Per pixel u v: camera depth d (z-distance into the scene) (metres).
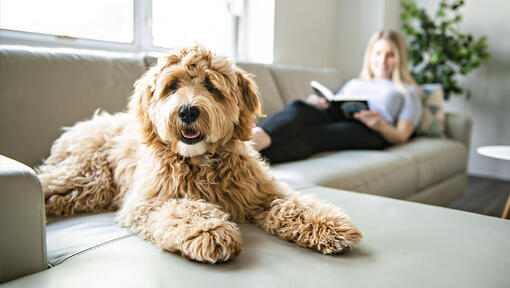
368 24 4.09
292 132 1.97
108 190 1.32
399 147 2.60
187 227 0.88
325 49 4.16
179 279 0.76
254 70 2.69
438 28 3.74
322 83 3.26
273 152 1.92
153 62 2.02
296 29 3.69
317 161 2.04
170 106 1.05
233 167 1.16
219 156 1.17
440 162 2.61
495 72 3.94
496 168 4.02
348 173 1.84
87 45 2.32
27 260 0.79
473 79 4.06
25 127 1.52
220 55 1.17
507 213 2.21
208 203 1.04
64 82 1.67
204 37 3.16
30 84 1.57
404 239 0.99
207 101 1.06
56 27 2.20
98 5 2.39
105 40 2.42
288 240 1.00
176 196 1.10
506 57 3.87
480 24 3.97
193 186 1.12
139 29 2.62
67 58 1.73
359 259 0.88
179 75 1.11
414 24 4.31
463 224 1.10
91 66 1.79
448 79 3.76
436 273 0.82
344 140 2.41
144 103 1.17
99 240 0.97
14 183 0.77
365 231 1.05
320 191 1.44
